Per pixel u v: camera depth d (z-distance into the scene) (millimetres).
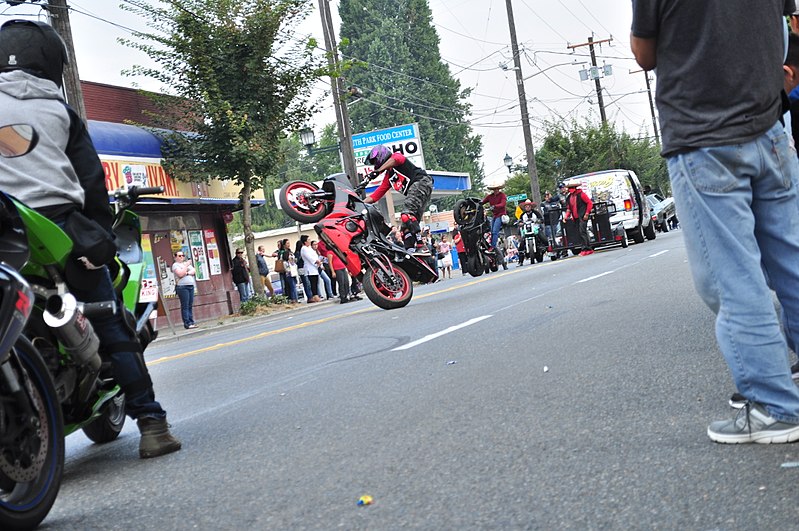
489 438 4305
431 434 4543
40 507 3416
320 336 11031
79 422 4535
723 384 4820
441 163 89875
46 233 4023
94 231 4320
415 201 13172
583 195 25156
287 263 27516
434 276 13242
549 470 3635
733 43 3475
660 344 6477
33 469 3426
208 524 3438
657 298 9484
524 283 15469
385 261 12859
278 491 3807
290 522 3350
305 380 7172
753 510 2906
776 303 6789
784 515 2830
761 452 3496
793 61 4676
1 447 3305
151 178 25203
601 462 3654
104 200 4477
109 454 5188
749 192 3588
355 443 4559
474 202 22562
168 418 6281
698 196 3584
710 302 3676
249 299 26328
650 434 3998
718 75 3498
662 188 68062
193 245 26875
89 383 4355
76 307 4074
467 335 8578
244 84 26781
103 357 4773
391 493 3576
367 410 5438
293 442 4785
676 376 5223
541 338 7664
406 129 48438
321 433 4930
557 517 3070
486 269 22875
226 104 25750
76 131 4434
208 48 26375
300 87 27312
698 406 4406
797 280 3697
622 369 5691
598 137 61969
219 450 4824
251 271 26828
